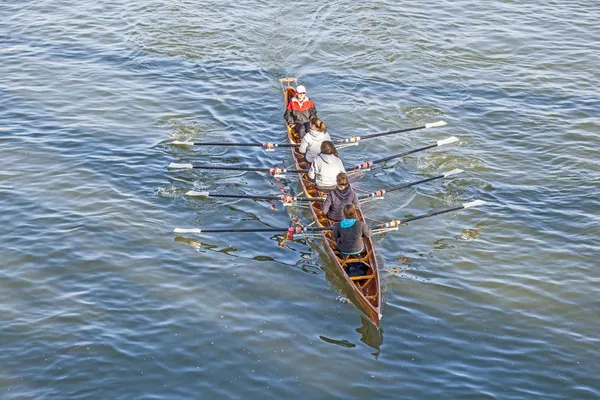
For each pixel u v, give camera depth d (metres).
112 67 23.45
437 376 11.39
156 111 20.77
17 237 14.59
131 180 17.12
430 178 16.52
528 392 11.05
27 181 16.72
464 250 14.79
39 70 22.84
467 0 30.25
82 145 18.55
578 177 17.55
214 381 11.17
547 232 15.36
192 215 15.91
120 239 14.77
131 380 11.11
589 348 12.00
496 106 21.55
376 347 12.05
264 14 28.62
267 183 17.50
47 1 28.98
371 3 29.75
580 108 21.30
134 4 29.03
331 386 11.15
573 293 13.39
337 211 14.81
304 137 17.28
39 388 10.88
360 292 12.99
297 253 14.77
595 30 27.22
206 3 29.52
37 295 12.94
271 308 12.96
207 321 12.52
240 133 19.80
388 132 18.52
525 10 29.23
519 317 12.77
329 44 26.03
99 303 12.81
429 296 13.33
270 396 10.91
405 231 15.52
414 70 24.06
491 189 17.14
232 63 24.33
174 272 13.84
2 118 19.69
